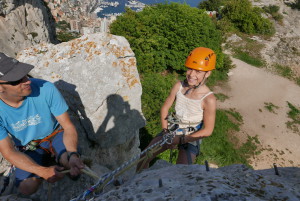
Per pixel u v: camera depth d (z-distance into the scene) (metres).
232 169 2.05
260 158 17.47
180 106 2.80
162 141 2.45
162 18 22.42
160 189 1.48
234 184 1.50
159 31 23.08
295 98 23.14
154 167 3.63
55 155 2.87
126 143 5.93
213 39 24.36
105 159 5.55
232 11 32.75
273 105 22.28
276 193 1.45
